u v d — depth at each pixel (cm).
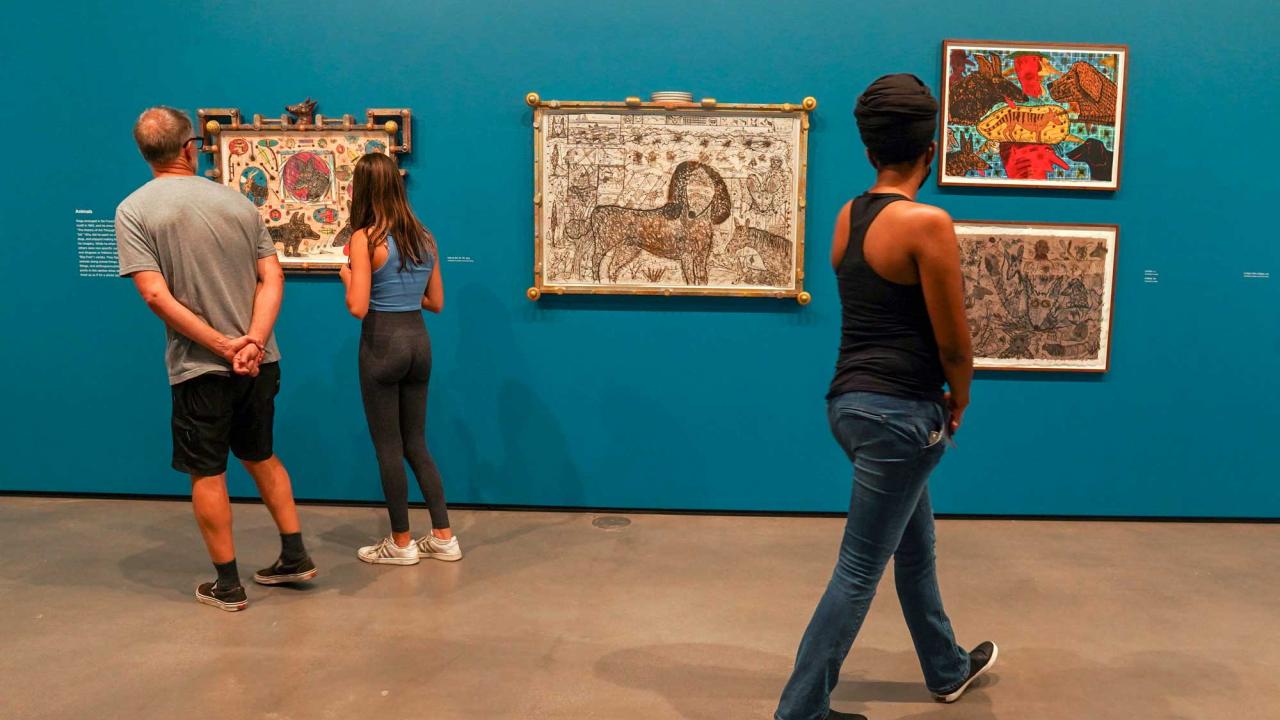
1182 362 391
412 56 383
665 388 396
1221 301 388
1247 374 392
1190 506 398
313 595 304
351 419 401
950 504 399
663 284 387
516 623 283
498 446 400
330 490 405
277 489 304
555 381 396
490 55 382
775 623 285
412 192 389
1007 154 379
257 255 298
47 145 391
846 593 202
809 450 397
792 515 402
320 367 398
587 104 377
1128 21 375
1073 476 397
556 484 402
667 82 381
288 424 401
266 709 229
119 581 314
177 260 277
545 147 380
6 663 252
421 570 329
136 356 401
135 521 379
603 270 386
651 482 401
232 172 386
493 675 248
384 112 379
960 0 375
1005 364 388
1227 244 385
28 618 282
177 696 234
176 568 327
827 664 204
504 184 388
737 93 380
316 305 395
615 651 264
